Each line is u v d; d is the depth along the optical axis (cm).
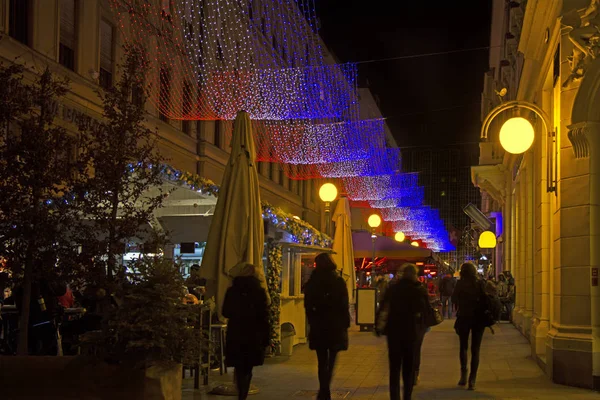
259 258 1077
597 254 1033
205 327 1048
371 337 1900
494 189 3067
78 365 815
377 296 2200
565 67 1079
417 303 877
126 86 1049
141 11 2533
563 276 1061
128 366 804
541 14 1233
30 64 1891
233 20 3381
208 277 1058
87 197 1015
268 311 842
